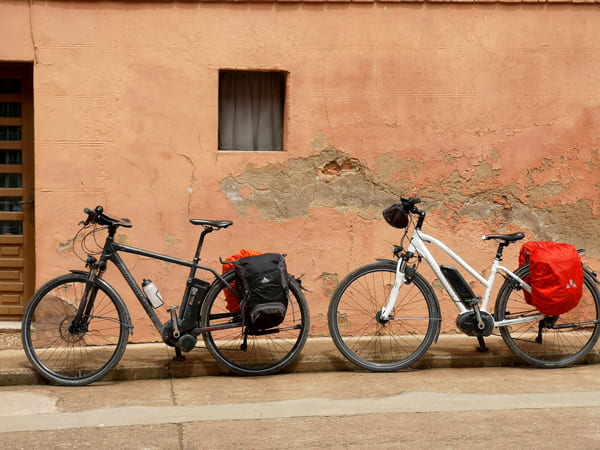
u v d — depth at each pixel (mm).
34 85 5141
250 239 5398
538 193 5605
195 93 5273
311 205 5438
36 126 5160
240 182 5359
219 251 5371
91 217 4559
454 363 5027
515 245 5617
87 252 5250
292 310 4996
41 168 5176
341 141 5422
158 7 5203
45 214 5199
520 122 5543
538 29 5508
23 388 4543
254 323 4566
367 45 5395
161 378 4785
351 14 5367
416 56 5434
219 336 5133
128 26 5191
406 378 4711
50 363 4754
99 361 4809
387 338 5359
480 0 5422
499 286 5582
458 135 5512
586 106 5586
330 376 4797
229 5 5266
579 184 5629
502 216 5602
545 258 4688
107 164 5227
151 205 5281
